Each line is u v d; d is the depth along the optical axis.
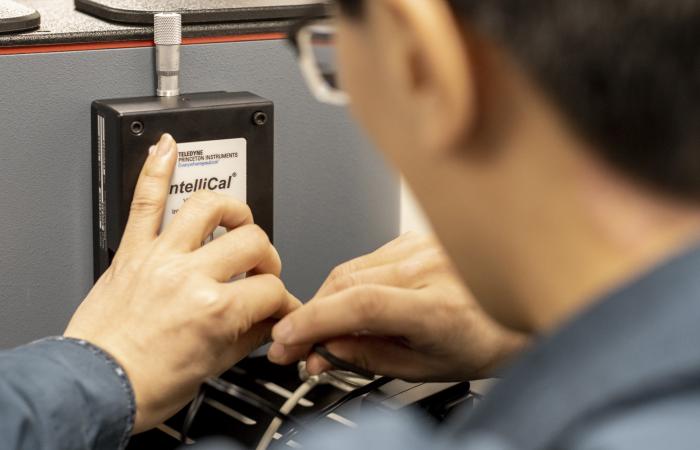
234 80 0.79
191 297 0.67
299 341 0.68
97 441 0.62
